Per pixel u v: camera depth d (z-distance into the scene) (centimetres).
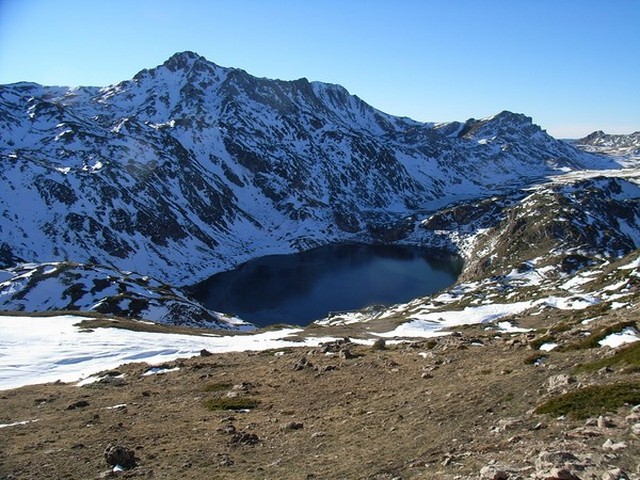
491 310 10588
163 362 5369
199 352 6056
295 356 5156
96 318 7950
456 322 10044
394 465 1825
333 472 1889
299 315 17388
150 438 2722
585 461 1325
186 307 12731
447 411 2388
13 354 5644
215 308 18325
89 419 3222
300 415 2992
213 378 4388
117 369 5047
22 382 4791
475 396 2502
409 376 3525
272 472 2011
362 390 3372
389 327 9238
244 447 2436
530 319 8200
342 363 4422
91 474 2209
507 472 1366
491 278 16225
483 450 1711
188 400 3684
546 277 15500
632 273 9881
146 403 3662
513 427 1880
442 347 4519
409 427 2300
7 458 2491
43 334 6569
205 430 2825
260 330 8875
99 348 5959
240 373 4512
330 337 7394
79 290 12975
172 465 2244
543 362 2850
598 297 9212
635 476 1196
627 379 1994
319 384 3753
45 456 2489
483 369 3142
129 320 8306
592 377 2194
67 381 4725
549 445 1547
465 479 1449
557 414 1848
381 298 19238
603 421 1597
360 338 7369
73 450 2566
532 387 2370
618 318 4222
